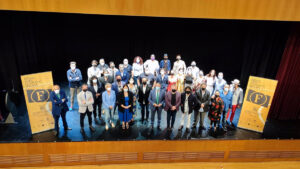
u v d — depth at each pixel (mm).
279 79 4766
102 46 6062
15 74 5387
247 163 4645
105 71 4945
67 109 4383
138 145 4344
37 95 4215
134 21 5859
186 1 3623
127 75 5434
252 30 5094
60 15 5543
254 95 4496
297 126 4848
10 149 4113
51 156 4270
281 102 4906
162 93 4484
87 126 4676
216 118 4488
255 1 3676
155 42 6082
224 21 5477
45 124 4414
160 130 4609
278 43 4797
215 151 4520
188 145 4426
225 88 4578
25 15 5195
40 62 5766
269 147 4555
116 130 4562
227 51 5707
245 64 5430
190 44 5996
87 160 4383
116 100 4734
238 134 4562
